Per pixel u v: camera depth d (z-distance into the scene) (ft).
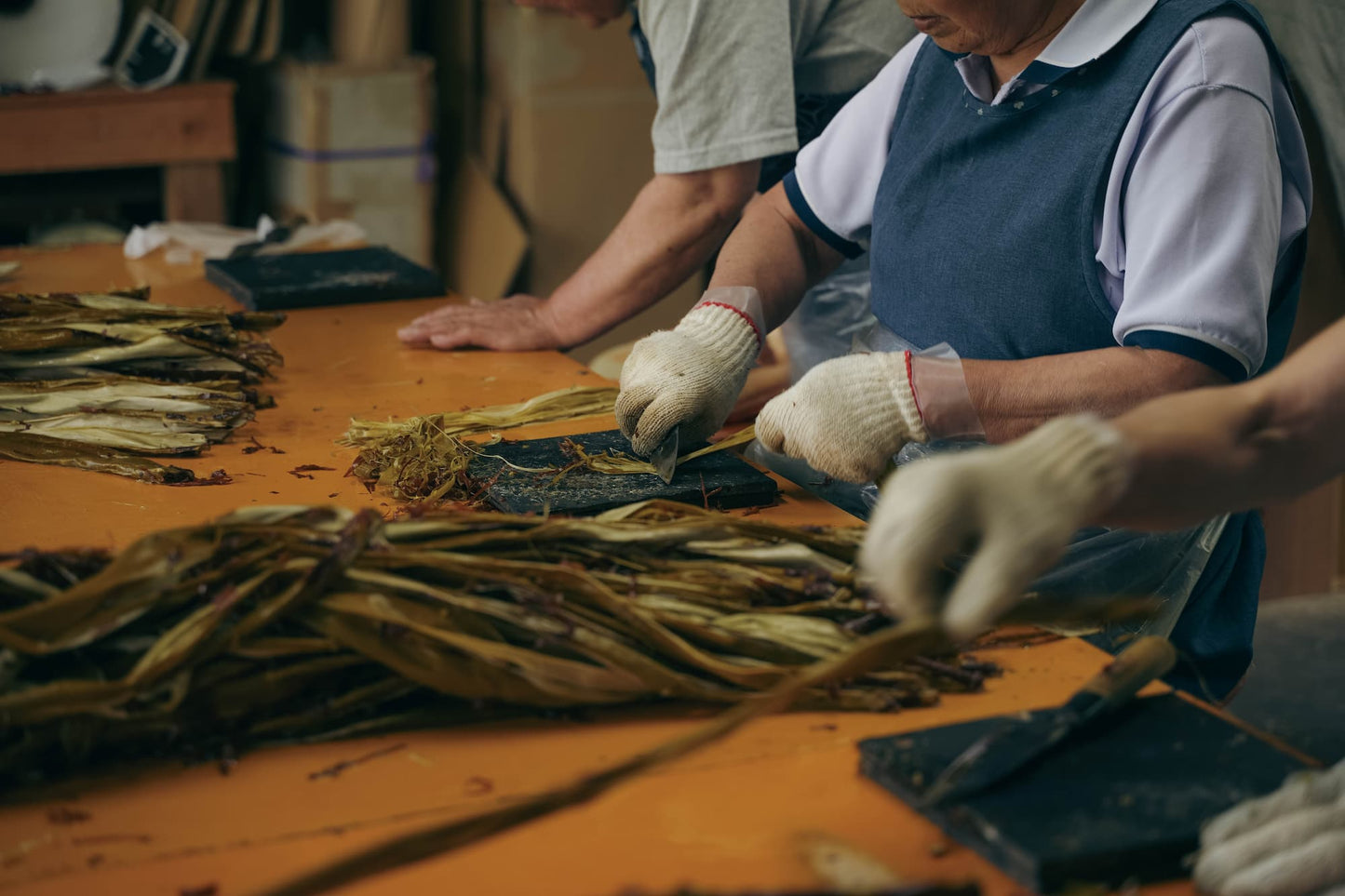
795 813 2.87
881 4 6.51
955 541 2.46
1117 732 3.06
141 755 3.12
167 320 5.80
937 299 5.21
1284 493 3.16
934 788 2.82
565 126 12.54
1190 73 4.49
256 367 5.81
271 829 2.85
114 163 11.64
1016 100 4.92
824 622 3.45
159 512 4.47
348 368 6.25
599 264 6.59
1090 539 5.13
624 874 2.66
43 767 3.04
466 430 5.36
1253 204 4.43
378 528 3.39
